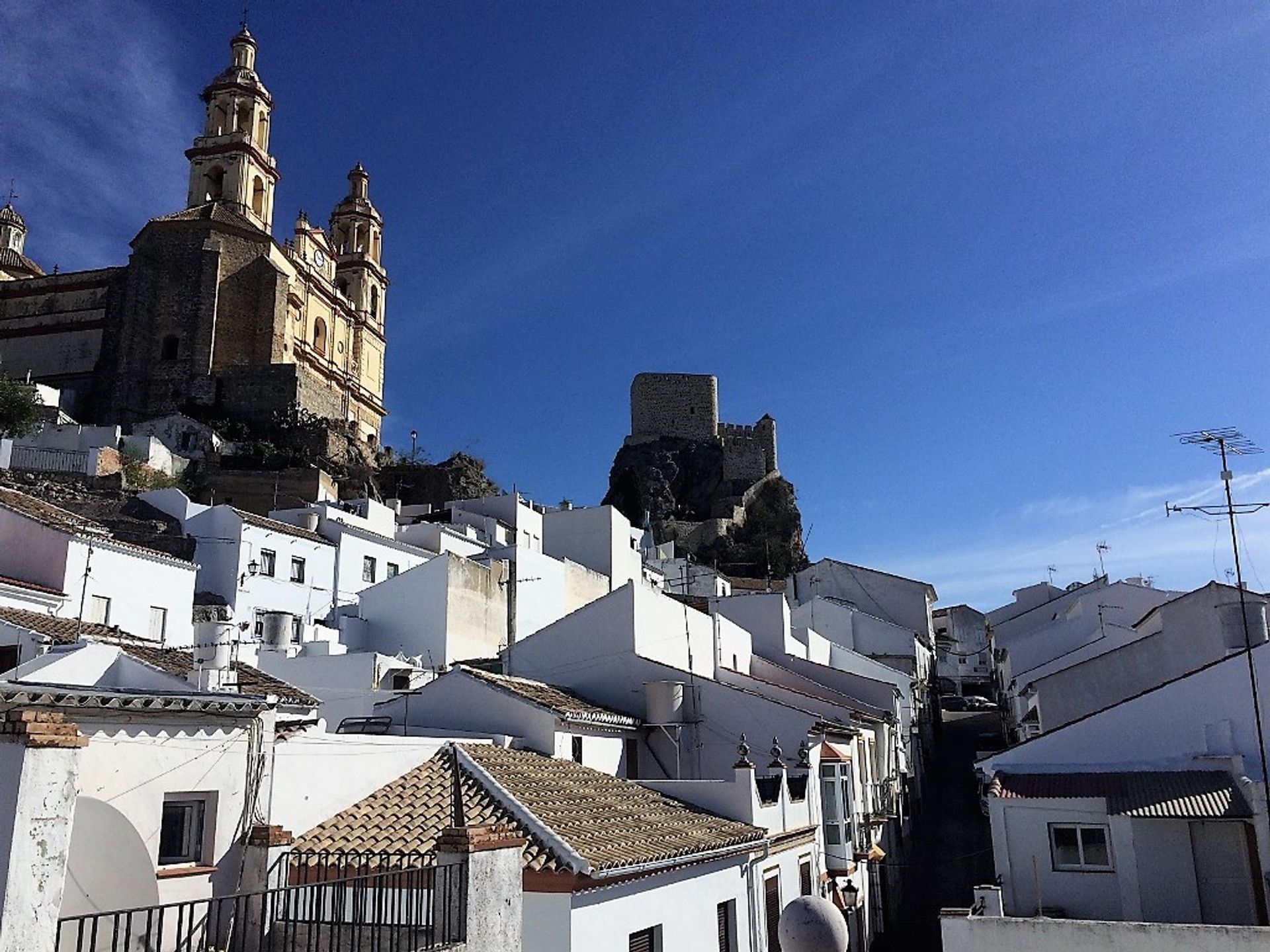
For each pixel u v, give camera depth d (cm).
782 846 2250
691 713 2606
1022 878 2222
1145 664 3056
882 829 3212
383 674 2753
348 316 8525
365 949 1218
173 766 1260
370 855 1296
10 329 7306
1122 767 2409
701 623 3102
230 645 1762
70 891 1148
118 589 3212
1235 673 2384
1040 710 3123
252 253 7256
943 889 3556
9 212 8538
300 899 1331
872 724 3319
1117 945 1606
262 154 7819
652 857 1608
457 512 5925
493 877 1204
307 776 1562
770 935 2144
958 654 8281
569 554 6072
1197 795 2159
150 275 7031
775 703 2570
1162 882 2133
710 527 11112
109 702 1170
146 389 6812
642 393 12525
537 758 2094
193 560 4150
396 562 5022
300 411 6769
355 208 9294
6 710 905
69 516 3459
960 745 5959
